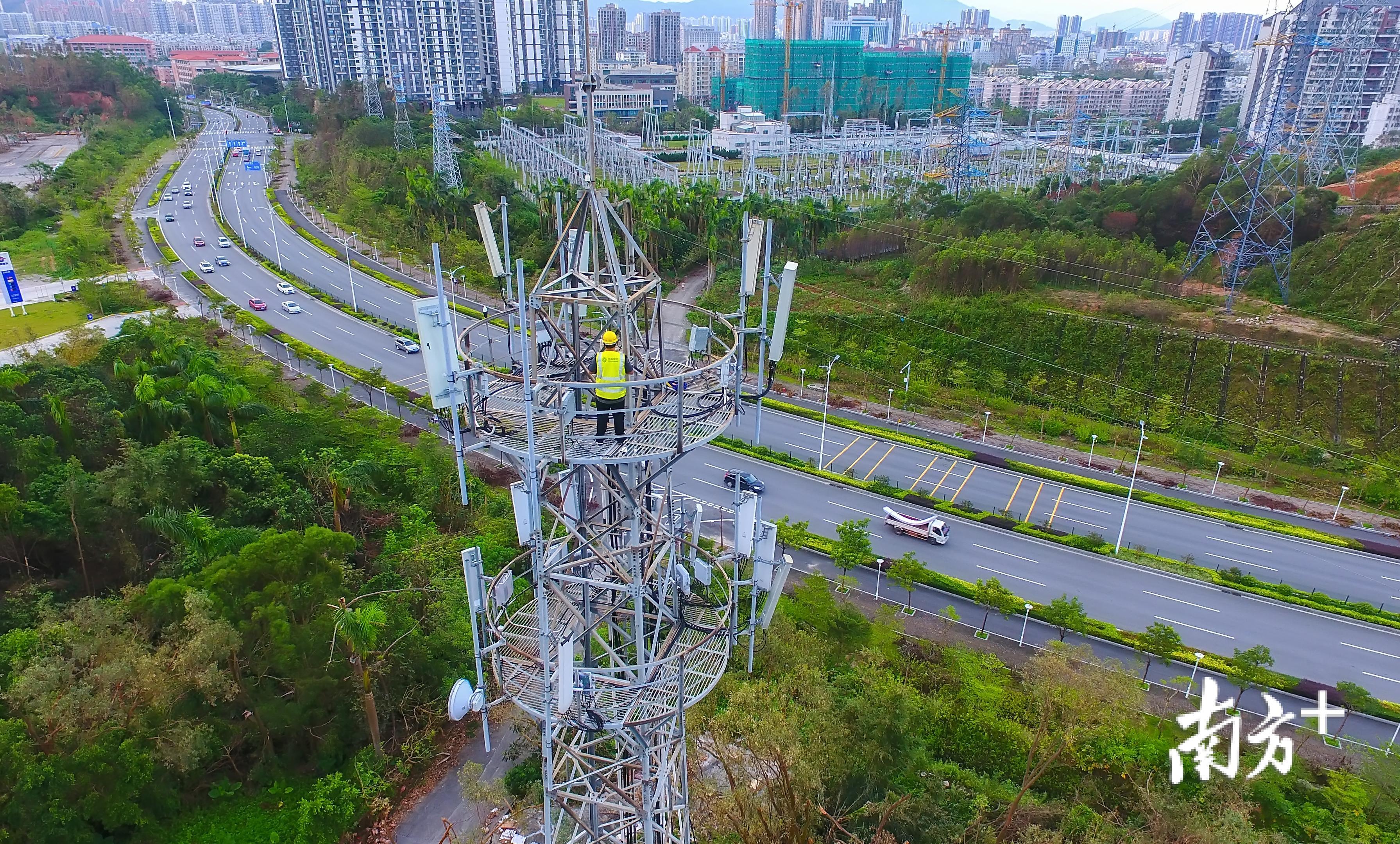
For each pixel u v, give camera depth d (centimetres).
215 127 18762
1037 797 3128
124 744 2636
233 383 5375
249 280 9012
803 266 9775
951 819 2889
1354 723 3519
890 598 4322
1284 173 8944
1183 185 9456
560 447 1510
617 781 1892
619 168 13162
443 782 3178
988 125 18588
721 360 1627
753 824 2694
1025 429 6519
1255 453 6050
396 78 18838
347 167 12612
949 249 8625
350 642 2947
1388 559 4788
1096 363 7181
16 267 8650
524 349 1452
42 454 4019
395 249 9869
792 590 4288
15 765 2453
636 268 1828
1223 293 7981
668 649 1816
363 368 6925
